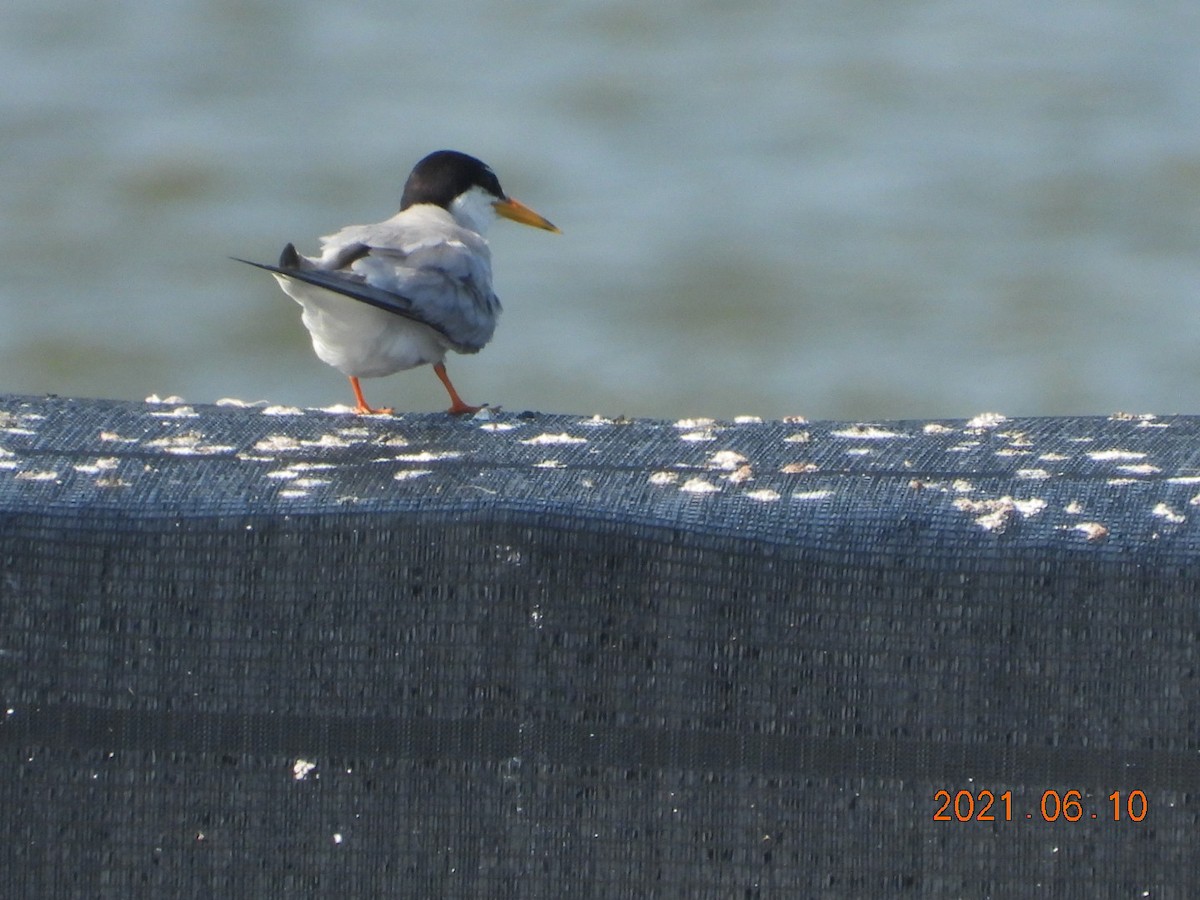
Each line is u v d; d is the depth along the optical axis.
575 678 5.11
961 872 5.05
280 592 5.16
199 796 5.17
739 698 5.10
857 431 6.39
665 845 5.10
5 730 5.19
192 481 5.46
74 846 5.18
